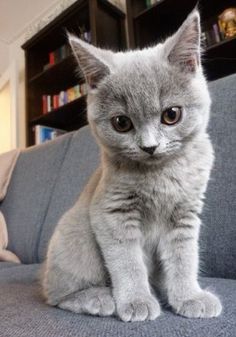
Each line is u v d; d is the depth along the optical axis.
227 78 0.32
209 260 0.27
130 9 0.61
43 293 0.23
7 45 0.99
